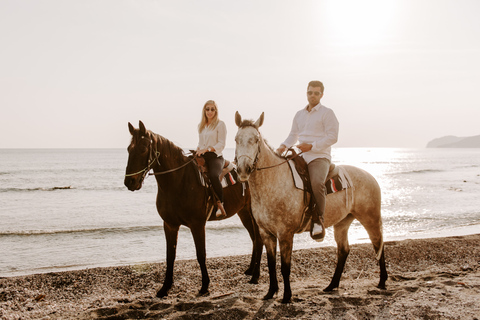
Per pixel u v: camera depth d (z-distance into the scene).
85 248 10.33
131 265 7.74
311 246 10.38
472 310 4.42
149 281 6.78
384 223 14.44
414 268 7.61
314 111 5.30
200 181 5.70
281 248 4.84
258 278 6.50
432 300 4.80
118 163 83.94
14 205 19.81
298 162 5.02
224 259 8.16
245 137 4.35
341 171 5.44
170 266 5.74
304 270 7.44
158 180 5.48
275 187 4.72
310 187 4.91
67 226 13.80
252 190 4.80
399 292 5.21
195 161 5.85
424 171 59.66
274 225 4.81
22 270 8.22
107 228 12.82
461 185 32.19
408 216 15.88
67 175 46.91
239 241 11.15
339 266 5.72
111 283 6.74
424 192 26.61
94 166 70.81
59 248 10.32
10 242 10.98
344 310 4.56
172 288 6.21
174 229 5.75
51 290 6.44
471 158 143.38
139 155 5.09
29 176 44.81
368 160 117.19
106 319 4.59
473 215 15.73
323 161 5.09
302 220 4.95
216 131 6.11
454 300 4.77
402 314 4.38
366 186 5.56
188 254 9.70
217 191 5.76
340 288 5.71
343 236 5.73
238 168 4.28
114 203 20.84
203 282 5.70
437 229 13.02
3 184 34.03
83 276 7.06
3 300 5.96
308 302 4.86
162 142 5.46
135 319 4.59
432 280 6.06
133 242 11.07
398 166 81.44
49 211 17.67
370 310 4.52
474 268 7.23
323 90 5.32
